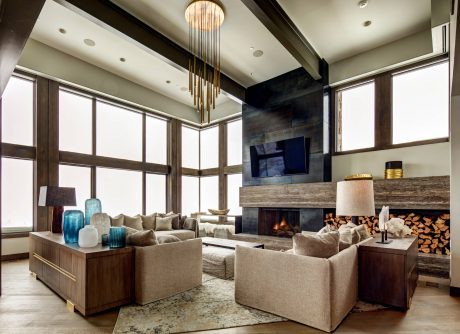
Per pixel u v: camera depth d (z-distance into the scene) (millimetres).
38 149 5285
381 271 2838
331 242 2486
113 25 3855
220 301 2930
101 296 2658
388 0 3842
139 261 2881
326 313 2287
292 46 4371
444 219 4035
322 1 3877
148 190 7492
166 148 7949
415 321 2498
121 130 6934
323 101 5430
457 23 1928
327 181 5426
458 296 3146
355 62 5270
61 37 4949
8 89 5168
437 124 4504
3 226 5090
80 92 5938
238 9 4012
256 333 2275
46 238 3531
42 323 2469
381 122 5008
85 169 6238
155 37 4488
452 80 2912
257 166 6438
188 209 8375
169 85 6938
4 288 3393
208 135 8625
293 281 2486
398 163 4508
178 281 3160
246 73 6059
